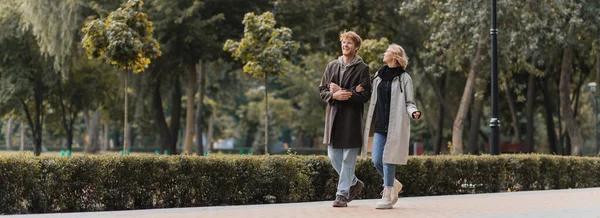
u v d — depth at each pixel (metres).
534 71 30.98
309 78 51.69
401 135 8.34
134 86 34.41
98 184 9.77
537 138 53.72
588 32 27.27
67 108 44.50
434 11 27.34
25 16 31.89
